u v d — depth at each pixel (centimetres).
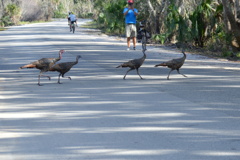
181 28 3747
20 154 864
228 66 2341
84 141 944
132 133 1002
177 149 880
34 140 959
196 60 2677
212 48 3550
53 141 948
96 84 1705
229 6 3200
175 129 1032
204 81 1764
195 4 4388
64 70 1712
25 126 1079
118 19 5850
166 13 4538
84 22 12025
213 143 918
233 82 1738
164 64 1783
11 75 2000
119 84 1702
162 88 1603
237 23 3162
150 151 870
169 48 3612
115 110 1244
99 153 861
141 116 1168
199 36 3747
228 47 3228
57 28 8169
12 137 984
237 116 1156
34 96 1469
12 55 2925
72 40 4519
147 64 2380
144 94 1486
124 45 3869
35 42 4203
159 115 1177
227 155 841
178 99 1395
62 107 1291
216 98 1405
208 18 3728
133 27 3312
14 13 11688
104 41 4412
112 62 2466
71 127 1063
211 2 3791
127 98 1418
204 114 1184
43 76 1819
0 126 1082
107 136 979
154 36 4066
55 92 1539
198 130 1021
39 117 1171
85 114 1198
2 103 1362
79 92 1533
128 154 852
